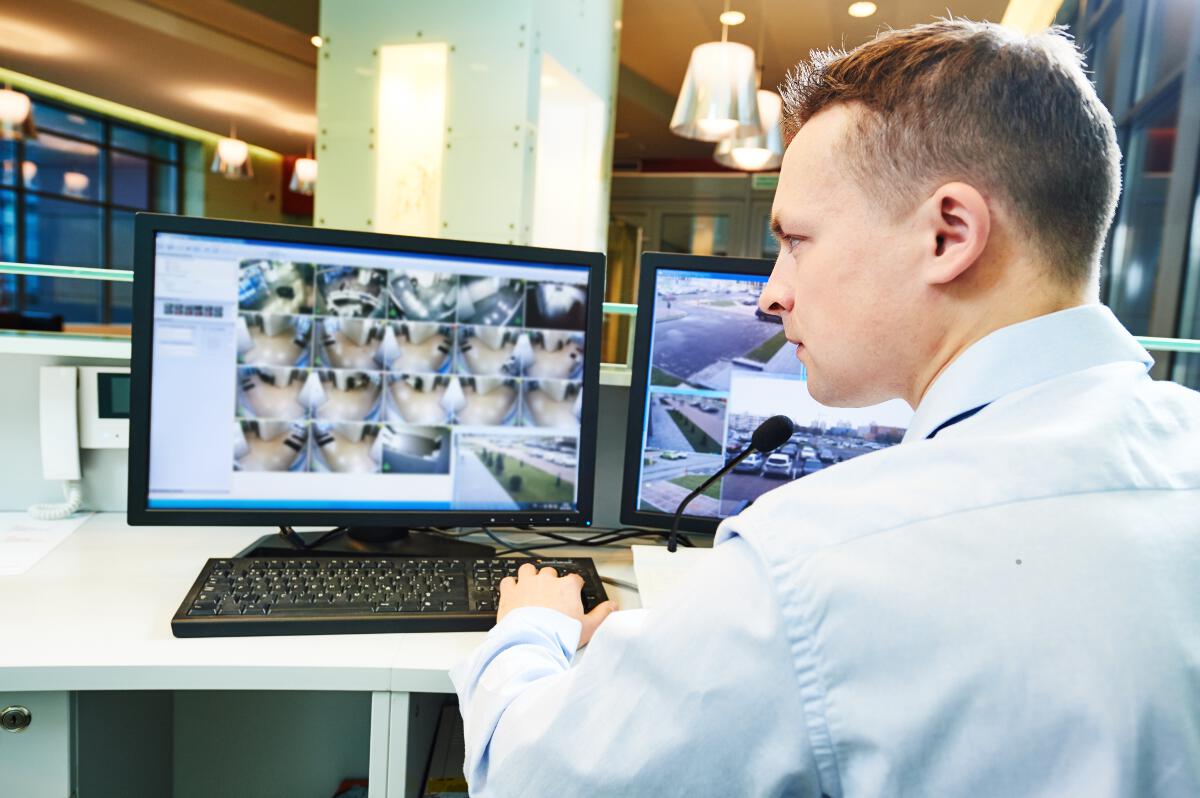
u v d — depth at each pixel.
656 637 0.41
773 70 6.13
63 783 0.71
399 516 0.97
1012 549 0.35
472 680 0.56
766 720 0.37
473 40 3.01
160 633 0.73
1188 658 0.32
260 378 0.93
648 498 1.07
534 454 1.01
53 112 7.43
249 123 7.95
